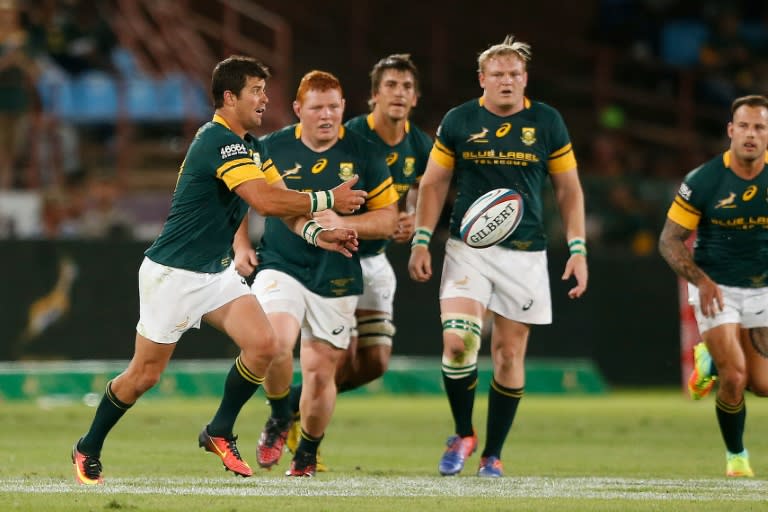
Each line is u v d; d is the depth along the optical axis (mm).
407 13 91750
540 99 91562
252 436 38969
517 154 28062
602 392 64938
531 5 95812
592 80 94250
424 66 90125
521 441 38719
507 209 27312
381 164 27156
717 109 92562
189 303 22797
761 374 28656
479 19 94312
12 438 37594
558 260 65562
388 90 30562
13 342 59156
